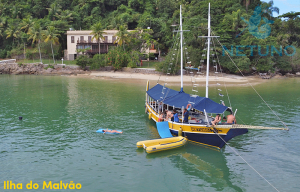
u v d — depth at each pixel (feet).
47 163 55.62
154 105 92.73
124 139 70.33
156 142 63.98
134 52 234.58
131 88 155.53
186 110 67.41
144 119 89.71
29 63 240.12
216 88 161.17
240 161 58.44
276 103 117.19
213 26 231.30
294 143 68.69
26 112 97.09
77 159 57.77
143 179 50.08
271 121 88.22
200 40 214.90
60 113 96.02
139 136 72.74
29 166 54.24
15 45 300.20
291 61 245.45
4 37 305.53
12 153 60.39
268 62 223.51
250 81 197.47
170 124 70.54
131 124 83.92
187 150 63.67
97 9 326.85
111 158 58.65
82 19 326.24
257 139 71.82
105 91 144.25
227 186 48.55
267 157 60.44
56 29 272.10
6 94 134.00
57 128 78.74
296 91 151.74
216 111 62.54
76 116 92.27
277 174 52.80
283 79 216.54
